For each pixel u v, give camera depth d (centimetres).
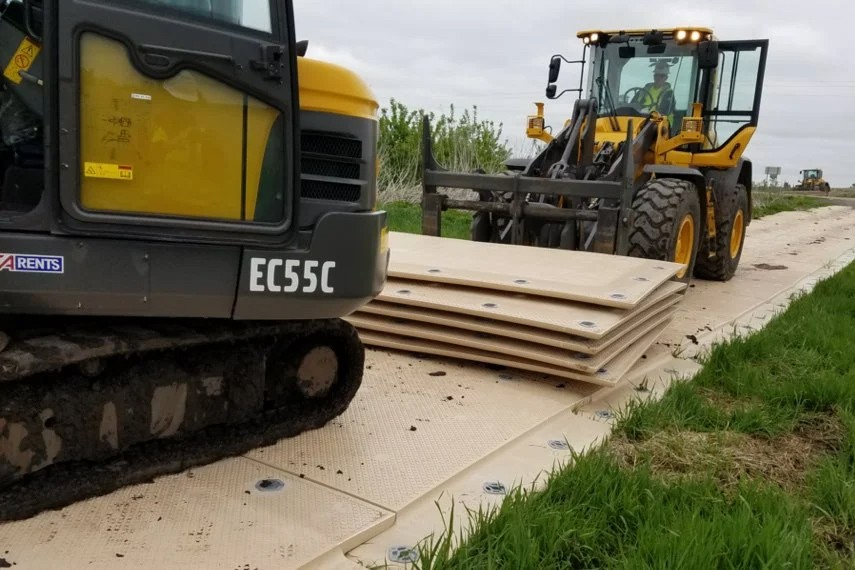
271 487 277
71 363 252
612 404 399
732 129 791
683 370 467
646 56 770
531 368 406
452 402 376
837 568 246
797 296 698
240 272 266
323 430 331
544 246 665
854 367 456
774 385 418
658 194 625
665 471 318
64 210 234
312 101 283
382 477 290
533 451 329
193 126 252
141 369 276
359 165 294
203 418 296
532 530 248
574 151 683
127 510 255
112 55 236
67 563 222
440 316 436
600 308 422
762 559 238
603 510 269
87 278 241
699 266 786
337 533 248
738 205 788
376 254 297
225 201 262
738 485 296
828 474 307
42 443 251
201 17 249
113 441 270
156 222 248
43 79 230
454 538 251
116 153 241
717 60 734
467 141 1458
